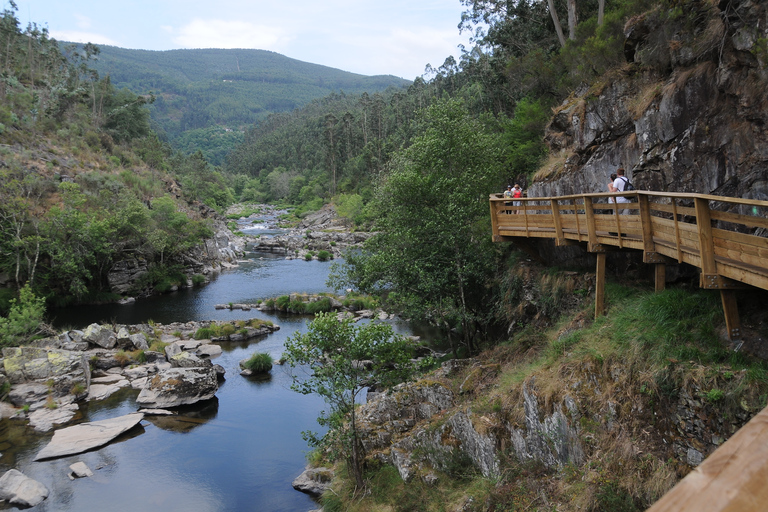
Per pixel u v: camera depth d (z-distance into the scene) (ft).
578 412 36.01
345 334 53.01
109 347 99.40
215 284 165.48
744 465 2.66
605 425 34.09
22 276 138.62
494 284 72.90
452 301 71.97
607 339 38.50
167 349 95.86
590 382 36.70
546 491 35.70
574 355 40.06
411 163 80.64
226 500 54.39
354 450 51.08
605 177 56.80
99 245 144.46
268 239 246.88
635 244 38.47
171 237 170.09
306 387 53.42
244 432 68.74
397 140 338.13
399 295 75.15
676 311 34.96
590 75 69.00
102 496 55.01
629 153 53.57
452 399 54.65
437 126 77.41
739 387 27.50
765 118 38.68
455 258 72.90
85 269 141.59
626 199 42.19
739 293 33.78
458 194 71.05
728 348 30.66
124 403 78.07
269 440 66.59
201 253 186.19
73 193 148.87
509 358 55.62
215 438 67.31
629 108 53.21
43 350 86.99
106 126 316.81
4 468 60.23
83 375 82.23
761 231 37.93
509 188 74.38
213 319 124.16
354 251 90.48
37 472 59.52
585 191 59.52
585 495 31.76
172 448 64.90
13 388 78.54
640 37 54.70
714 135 43.01
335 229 280.10
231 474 59.11
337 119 495.00
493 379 53.01
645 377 32.60
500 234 60.90
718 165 42.65
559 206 49.75
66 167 193.06
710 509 2.27
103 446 65.31
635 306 39.83
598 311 44.65
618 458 32.01
